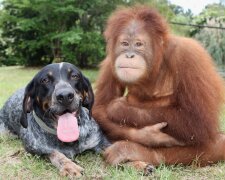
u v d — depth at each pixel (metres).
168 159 1.50
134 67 1.40
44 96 1.54
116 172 1.42
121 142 1.52
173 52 1.48
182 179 1.40
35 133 1.62
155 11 1.47
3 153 1.74
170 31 1.55
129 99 1.58
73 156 1.62
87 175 1.43
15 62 9.20
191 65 1.48
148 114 1.48
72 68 1.58
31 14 7.45
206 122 1.46
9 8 7.56
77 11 6.68
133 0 6.48
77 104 1.51
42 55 7.96
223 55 5.05
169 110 1.48
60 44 7.39
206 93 1.48
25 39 7.75
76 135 1.46
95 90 1.75
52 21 7.22
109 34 1.51
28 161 1.59
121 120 1.51
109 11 7.09
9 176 1.45
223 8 6.66
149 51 1.42
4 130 2.06
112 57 1.48
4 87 4.20
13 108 1.98
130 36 1.43
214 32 5.15
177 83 1.48
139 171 1.42
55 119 1.55
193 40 1.62
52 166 1.53
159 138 1.47
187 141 1.47
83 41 6.99
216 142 1.54
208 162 1.54
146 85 1.48
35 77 1.61
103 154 1.59
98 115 1.65
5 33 7.85
